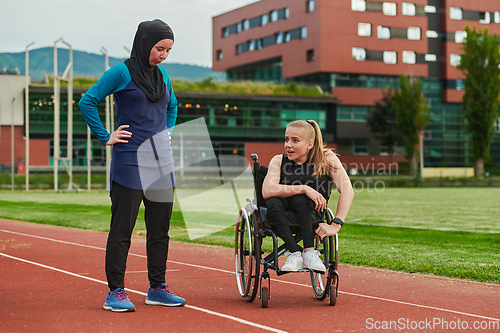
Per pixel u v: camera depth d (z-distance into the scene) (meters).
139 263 7.58
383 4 62.78
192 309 4.77
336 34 60.75
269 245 8.98
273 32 66.00
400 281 6.31
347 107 61.84
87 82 55.50
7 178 44.44
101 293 5.44
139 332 3.97
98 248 9.40
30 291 5.53
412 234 11.46
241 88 58.16
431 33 65.25
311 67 61.19
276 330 4.06
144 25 4.61
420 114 54.44
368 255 8.21
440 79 65.81
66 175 44.56
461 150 66.38
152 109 4.66
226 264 7.64
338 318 4.46
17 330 3.98
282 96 57.50
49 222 14.77
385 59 62.88
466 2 66.12
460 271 6.75
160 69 4.84
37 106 54.56
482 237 10.88
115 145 4.68
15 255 8.38
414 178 48.25
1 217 16.77
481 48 52.81
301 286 5.98
